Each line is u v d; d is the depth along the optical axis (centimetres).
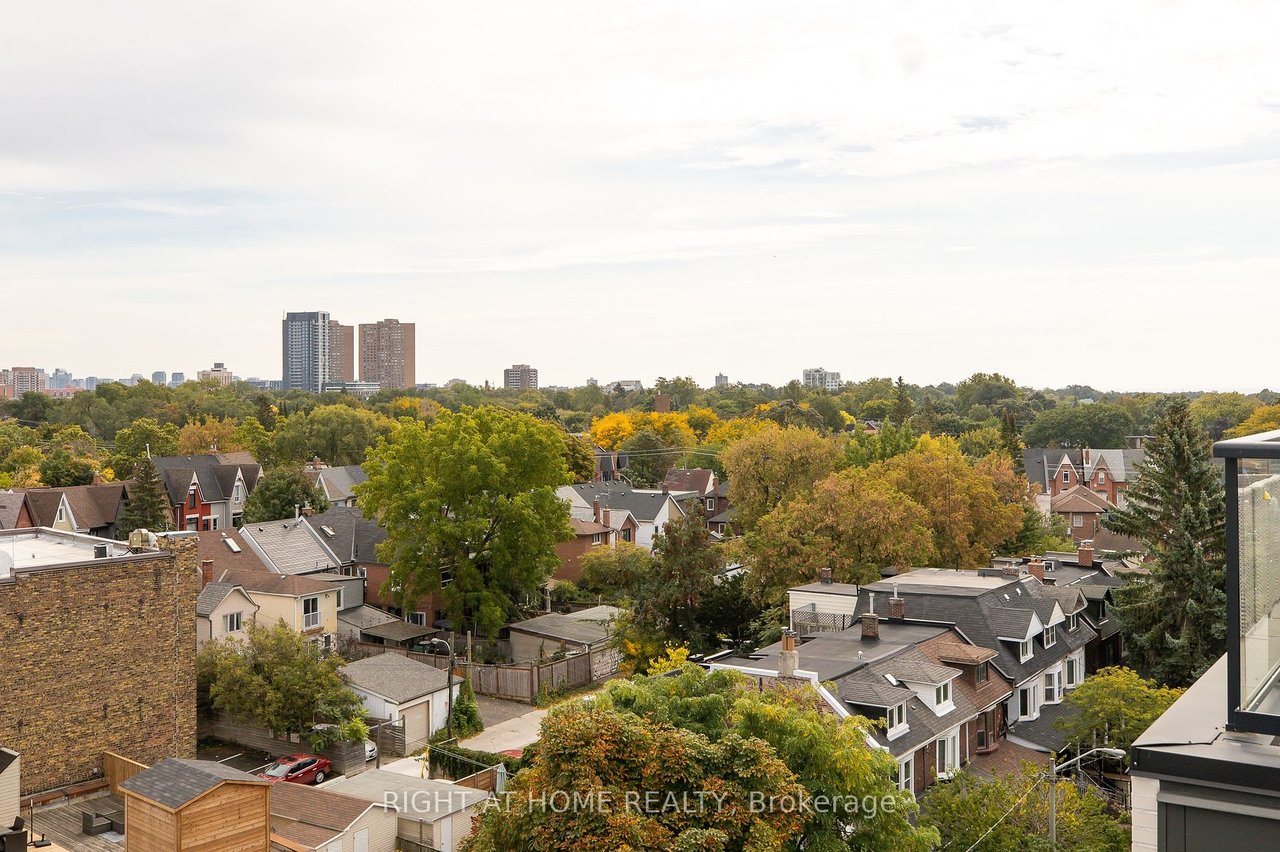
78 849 3017
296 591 5141
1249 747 815
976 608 3947
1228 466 820
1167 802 817
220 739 4284
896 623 3981
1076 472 11431
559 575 7712
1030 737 3675
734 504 7244
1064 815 2431
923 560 5388
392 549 5878
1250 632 845
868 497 5206
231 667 4088
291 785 3231
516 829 1819
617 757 1825
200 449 12200
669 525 5088
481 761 3722
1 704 3312
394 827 3064
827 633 3897
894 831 2069
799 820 1822
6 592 3328
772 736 2052
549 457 6062
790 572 5044
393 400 19738
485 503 5747
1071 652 4253
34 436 13800
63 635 3472
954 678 3394
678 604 4972
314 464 10269
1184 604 4181
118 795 3488
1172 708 945
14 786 2852
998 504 6309
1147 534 4797
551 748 1825
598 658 5394
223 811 2720
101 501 8356
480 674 5112
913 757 3081
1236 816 792
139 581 3688
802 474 6844
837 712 2833
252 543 6144
